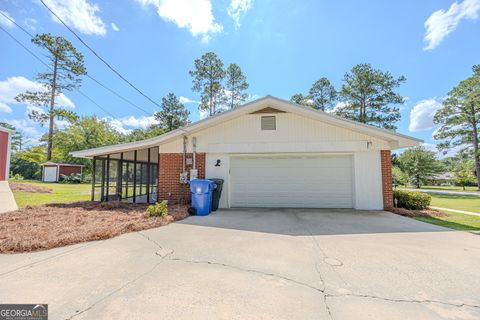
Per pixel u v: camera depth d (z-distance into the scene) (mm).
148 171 10820
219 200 8672
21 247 3879
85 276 2963
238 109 8195
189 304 2359
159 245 4211
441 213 7906
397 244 4348
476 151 21516
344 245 4277
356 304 2383
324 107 25406
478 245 4293
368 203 8281
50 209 7711
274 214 7406
